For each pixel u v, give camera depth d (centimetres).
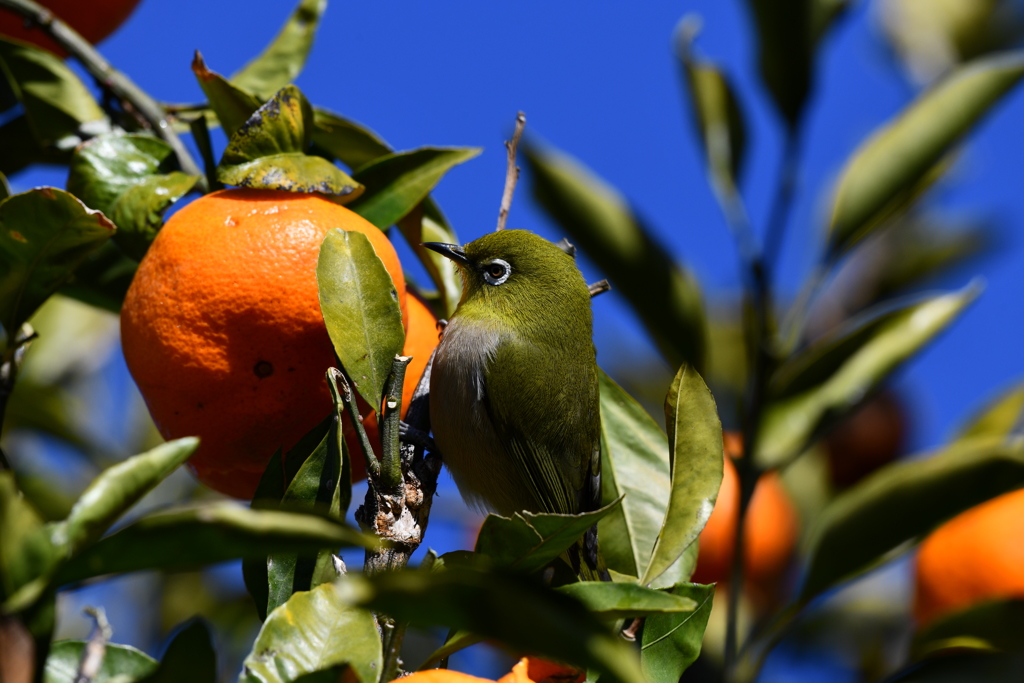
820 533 830
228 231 588
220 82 667
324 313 557
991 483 802
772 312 948
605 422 754
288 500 550
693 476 580
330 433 554
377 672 463
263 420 599
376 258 573
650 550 712
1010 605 787
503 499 902
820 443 1166
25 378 1088
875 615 1162
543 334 892
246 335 580
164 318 584
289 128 632
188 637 434
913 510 812
